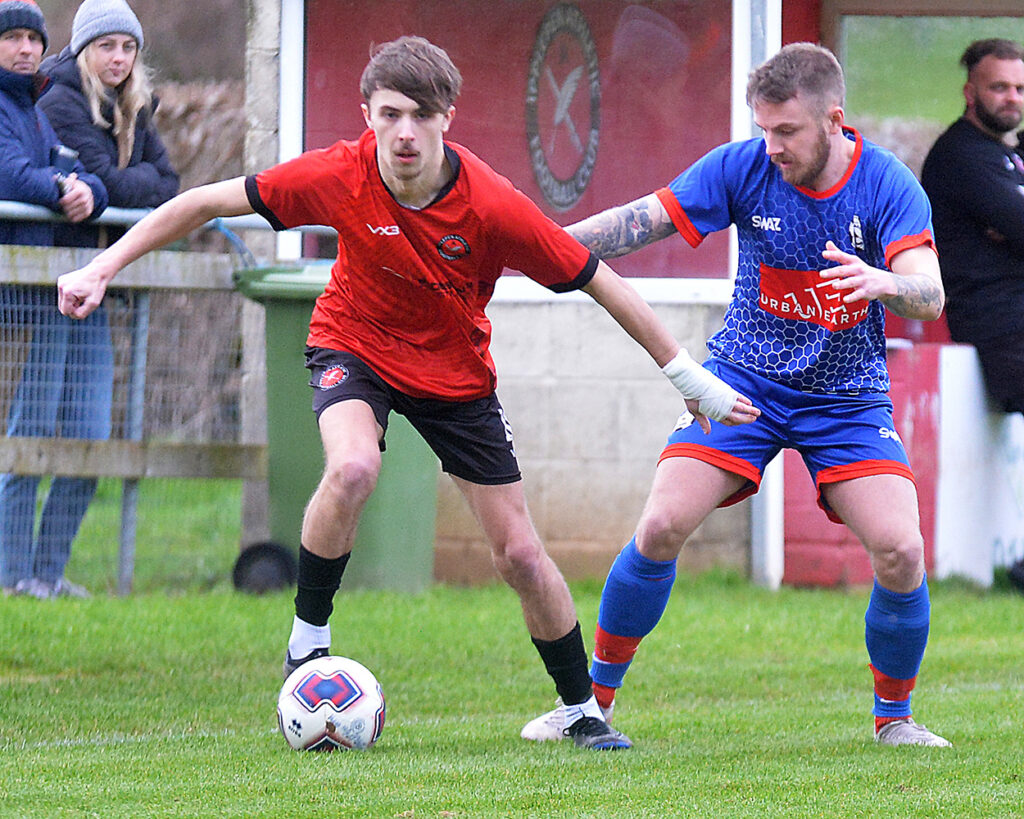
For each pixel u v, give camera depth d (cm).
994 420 3256
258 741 1623
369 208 1477
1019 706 1939
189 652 2234
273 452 2827
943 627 2678
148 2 5956
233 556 3050
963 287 3216
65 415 2711
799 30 3600
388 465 2850
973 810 1263
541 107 3319
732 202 1641
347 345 1566
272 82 3219
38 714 1766
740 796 1319
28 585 2672
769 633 2562
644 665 2283
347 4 3234
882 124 3691
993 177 3125
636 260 3262
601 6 3300
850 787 1365
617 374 3161
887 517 1577
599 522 3177
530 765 1465
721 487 1623
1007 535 3291
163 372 2905
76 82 2661
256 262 3016
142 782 1352
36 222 2642
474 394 1555
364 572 2878
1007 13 3578
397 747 1591
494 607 2762
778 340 1636
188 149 4309
